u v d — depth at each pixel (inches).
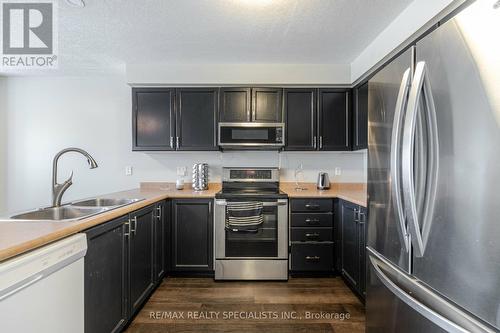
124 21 82.3
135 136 119.0
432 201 39.5
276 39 93.9
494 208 30.8
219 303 88.5
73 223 51.4
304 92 119.3
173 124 118.7
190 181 132.4
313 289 99.0
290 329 74.6
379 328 55.8
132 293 75.0
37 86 132.4
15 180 133.0
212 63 116.5
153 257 92.2
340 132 119.3
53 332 44.2
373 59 95.3
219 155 132.0
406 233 44.6
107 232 61.7
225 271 106.7
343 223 104.3
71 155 133.0
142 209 82.3
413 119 40.5
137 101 119.0
